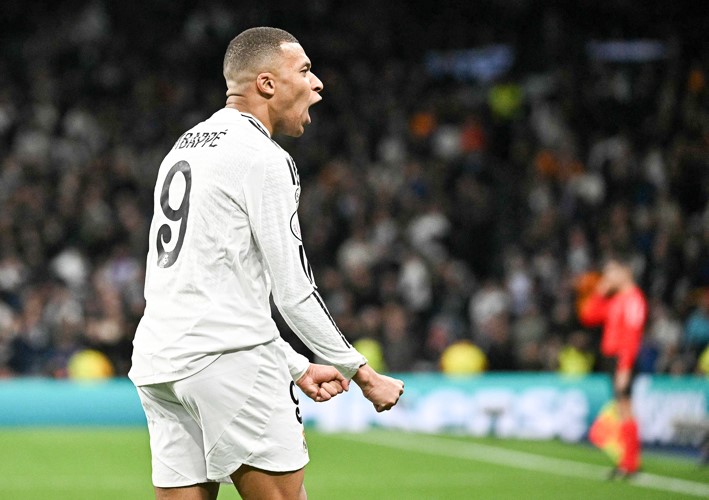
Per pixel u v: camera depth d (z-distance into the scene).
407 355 20.27
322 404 18.73
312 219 23.75
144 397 5.28
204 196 5.01
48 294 19.91
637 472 13.83
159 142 25.48
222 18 29.36
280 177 4.98
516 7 31.39
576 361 19.91
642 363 19.20
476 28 31.61
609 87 28.50
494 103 28.05
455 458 15.48
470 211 24.88
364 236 23.38
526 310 21.25
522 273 22.86
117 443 16.61
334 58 29.62
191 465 5.20
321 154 26.05
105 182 23.53
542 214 24.16
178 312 5.01
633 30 31.09
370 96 28.42
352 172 25.41
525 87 28.89
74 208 22.55
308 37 29.88
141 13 29.16
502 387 18.62
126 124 25.78
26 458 14.95
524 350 20.41
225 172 5.00
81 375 19.20
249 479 5.11
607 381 18.14
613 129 27.58
